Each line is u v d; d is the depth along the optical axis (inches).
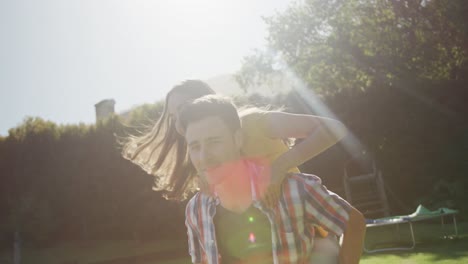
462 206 439.5
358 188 514.6
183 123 73.8
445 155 490.9
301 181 77.3
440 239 311.3
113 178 542.0
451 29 690.2
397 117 495.5
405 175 497.7
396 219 307.9
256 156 90.7
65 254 505.4
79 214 557.6
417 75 728.3
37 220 555.2
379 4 800.9
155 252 416.5
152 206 518.0
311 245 79.7
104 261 397.7
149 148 108.7
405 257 261.9
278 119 87.8
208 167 71.6
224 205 78.5
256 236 79.8
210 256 80.7
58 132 569.0
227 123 72.0
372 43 803.4
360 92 501.4
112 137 547.2
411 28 759.7
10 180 579.5
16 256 474.0
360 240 81.7
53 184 563.8
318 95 507.8
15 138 581.0
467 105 491.5
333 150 501.7
